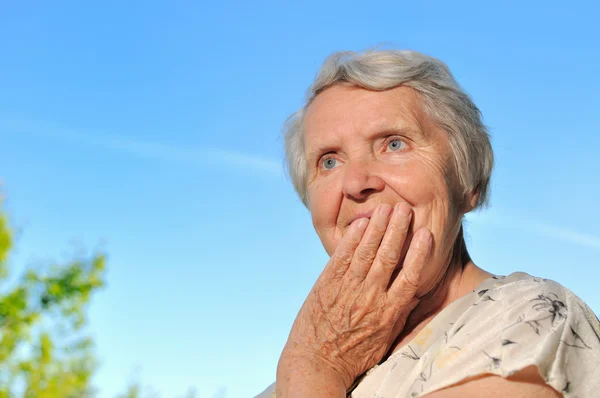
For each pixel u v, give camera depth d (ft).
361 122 6.44
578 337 5.08
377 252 6.05
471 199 6.92
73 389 26.99
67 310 27.48
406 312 6.42
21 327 26.58
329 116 6.64
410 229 6.24
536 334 5.04
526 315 5.20
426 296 6.57
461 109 6.72
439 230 6.31
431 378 5.23
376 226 6.03
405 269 6.01
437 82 6.64
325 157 6.75
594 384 4.88
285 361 6.19
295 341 6.29
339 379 6.08
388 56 6.68
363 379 6.07
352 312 6.10
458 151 6.62
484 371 4.99
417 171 6.30
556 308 5.24
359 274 6.08
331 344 6.16
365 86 6.58
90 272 28.19
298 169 7.48
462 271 6.76
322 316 6.21
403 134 6.41
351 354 6.16
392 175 6.31
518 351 4.95
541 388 4.91
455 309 5.96
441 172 6.42
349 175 6.33
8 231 27.20
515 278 6.17
